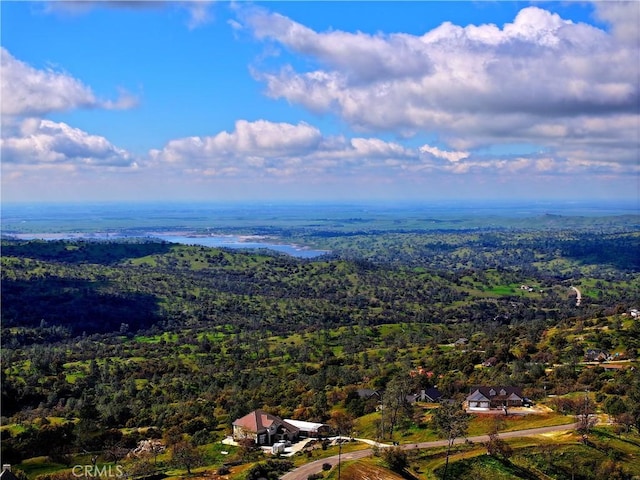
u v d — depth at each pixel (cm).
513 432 11281
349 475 8919
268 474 9169
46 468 11331
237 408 14575
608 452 9956
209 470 9794
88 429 13000
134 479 9794
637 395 12400
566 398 13562
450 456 9962
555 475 9419
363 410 14312
